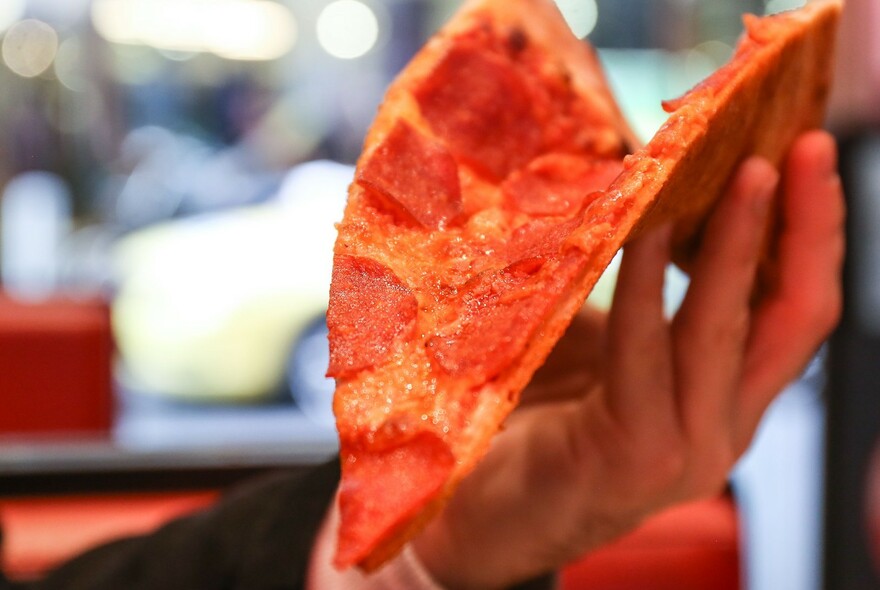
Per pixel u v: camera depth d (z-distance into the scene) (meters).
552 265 0.34
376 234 0.38
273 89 2.30
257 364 2.04
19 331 1.37
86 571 0.63
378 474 0.32
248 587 0.56
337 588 0.53
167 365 2.04
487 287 0.35
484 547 0.51
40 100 2.23
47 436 1.39
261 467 1.13
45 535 1.02
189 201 2.22
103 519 1.06
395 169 0.40
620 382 0.46
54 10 2.19
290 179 2.20
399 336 0.34
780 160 0.47
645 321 0.45
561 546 0.51
